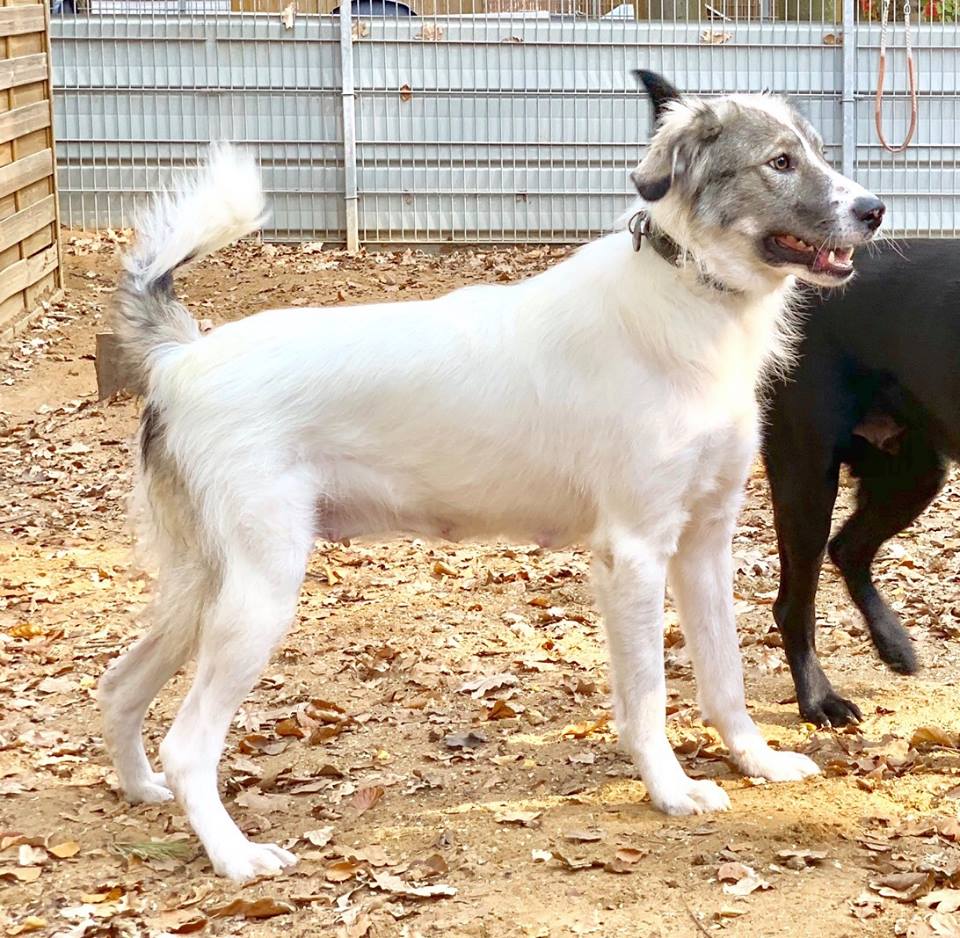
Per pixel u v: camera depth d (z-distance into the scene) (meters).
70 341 6.01
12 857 2.61
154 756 2.92
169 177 7.79
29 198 6.35
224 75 7.70
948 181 7.80
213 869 2.56
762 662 3.23
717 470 2.66
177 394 2.62
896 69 7.67
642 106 7.80
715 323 2.62
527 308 2.65
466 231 7.95
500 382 2.62
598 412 2.61
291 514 2.59
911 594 3.54
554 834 2.61
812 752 2.85
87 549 3.90
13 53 6.23
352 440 2.63
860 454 3.04
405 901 2.47
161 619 2.66
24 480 4.44
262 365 2.61
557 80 7.77
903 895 2.44
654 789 2.65
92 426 4.92
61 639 3.39
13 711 3.10
